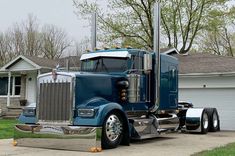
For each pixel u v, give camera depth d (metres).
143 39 33.19
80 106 10.95
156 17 13.06
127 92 12.30
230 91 20.30
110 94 11.88
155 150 10.95
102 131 10.79
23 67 29.22
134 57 12.63
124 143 11.89
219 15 33.91
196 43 37.00
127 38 32.97
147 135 12.66
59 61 30.86
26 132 11.54
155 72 13.05
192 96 21.42
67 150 10.70
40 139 11.25
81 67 13.27
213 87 20.81
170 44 35.09
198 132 17.23
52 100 11.15
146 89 12.95
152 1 32.19
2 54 55.75
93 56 13.00
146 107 13.02
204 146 12.17
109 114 11.05
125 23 32.81
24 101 29.77
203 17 34.31
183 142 13.30
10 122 22.62
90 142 10.41
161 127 13.53
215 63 22.30
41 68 28.25
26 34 57.25
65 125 10.88
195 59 24.16
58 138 10.89
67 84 10.93
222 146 11.91
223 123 20.42
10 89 31.16
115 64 12.59
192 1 34.34
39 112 11.38
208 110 18.09
